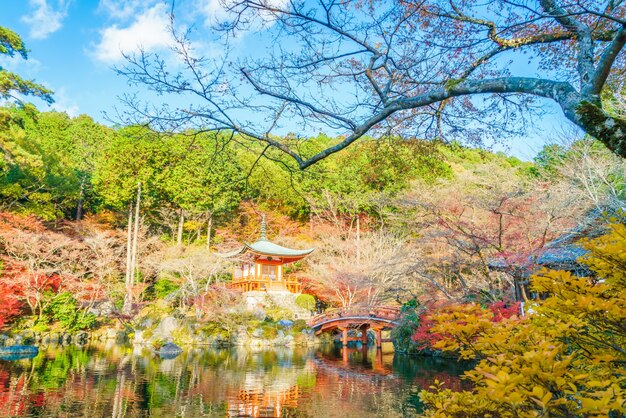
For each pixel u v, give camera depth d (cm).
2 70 1906
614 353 243
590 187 1336
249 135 398
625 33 265
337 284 2548
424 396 294
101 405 1021
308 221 3662
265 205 3297
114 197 2953
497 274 1460
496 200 1206
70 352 1908
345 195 2664
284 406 1043
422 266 1518
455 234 1295
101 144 3997
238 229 3422
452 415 262
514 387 195
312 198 2838
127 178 2902
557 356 252
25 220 2348
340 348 2338
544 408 181
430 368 1569
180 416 952
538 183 1600
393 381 1330
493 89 308
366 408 1019
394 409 1009
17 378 1296
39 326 2200
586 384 201
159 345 2175
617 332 224
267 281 2967
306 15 367
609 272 241
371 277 2275
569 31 365
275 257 2984
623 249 212
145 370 1502
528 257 1152
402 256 1994
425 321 1451
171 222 3294
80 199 3164
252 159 2514
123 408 1001
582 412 190
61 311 2295
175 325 2414
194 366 1616
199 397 1124
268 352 2112
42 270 2272
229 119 396
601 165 1273
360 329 2384
